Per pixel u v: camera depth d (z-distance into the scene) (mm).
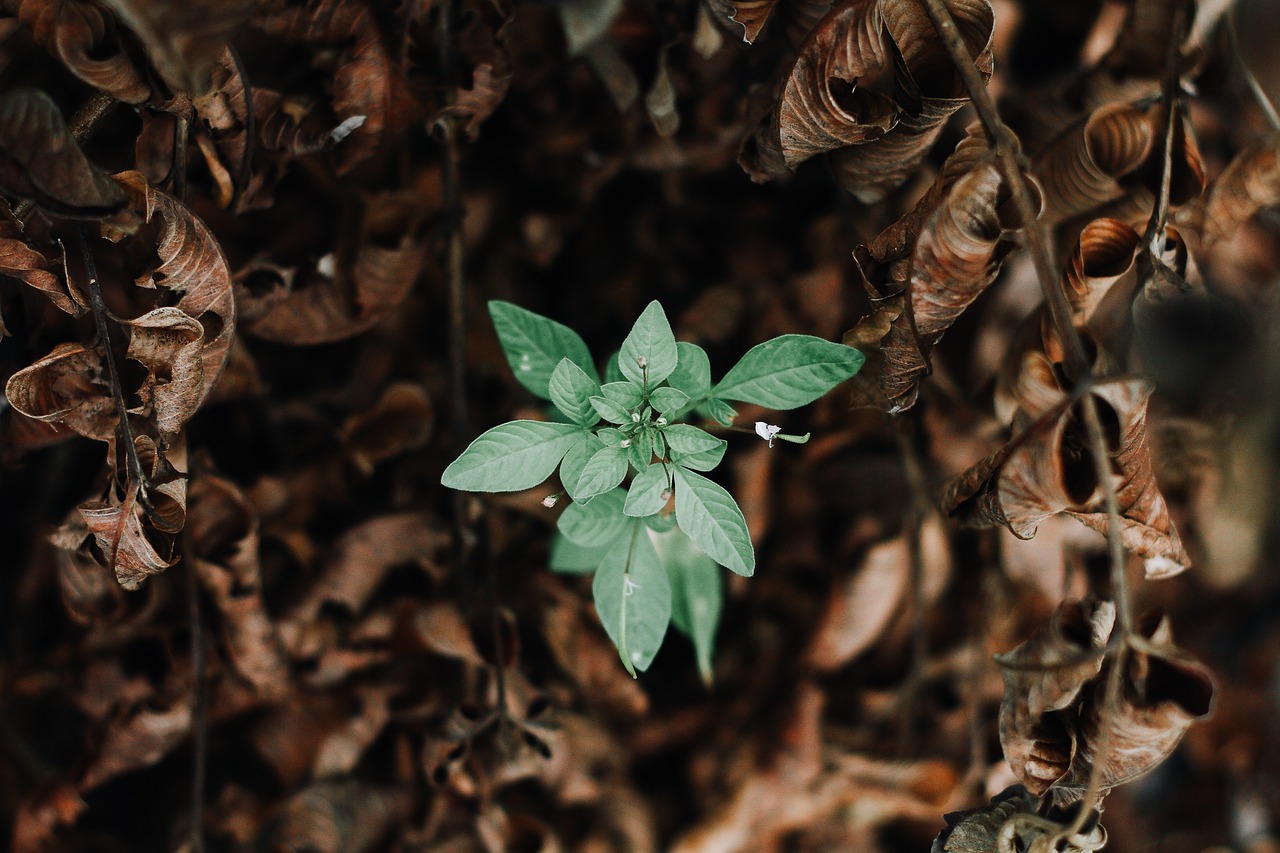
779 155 539
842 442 647
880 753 644
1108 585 659
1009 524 499
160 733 594
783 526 654
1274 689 682
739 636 659
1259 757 682
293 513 634
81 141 516
